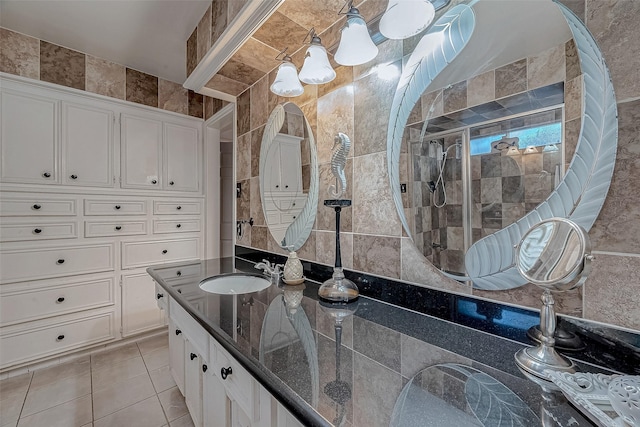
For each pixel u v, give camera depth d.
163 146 2.61
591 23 0.60
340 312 0.93
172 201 2.66
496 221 0.76
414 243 0.94
